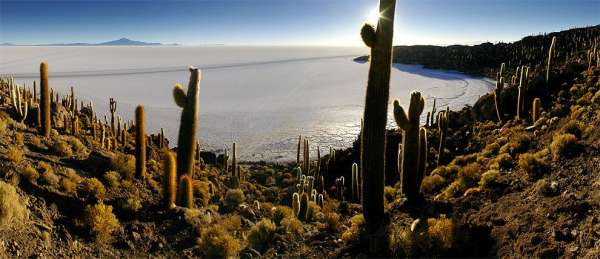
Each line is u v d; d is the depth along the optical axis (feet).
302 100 505.66
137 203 40.06
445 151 79.10
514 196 36.17
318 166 97.45
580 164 36.47
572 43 351.25
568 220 27.07
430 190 51.52
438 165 67.77
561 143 41.09
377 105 35.50
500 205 35.27
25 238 27.07
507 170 45.19
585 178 33.01
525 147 54.24
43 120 59.52
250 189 84.74
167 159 40.91
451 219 31.65
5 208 26.58
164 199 41.04
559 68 105.60
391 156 89.81
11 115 70.08
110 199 40.96
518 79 104.27
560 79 94.48
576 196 29.96
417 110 41.78
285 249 36.81
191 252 34.17
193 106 44.16
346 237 36.76
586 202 28.02
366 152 36.78
